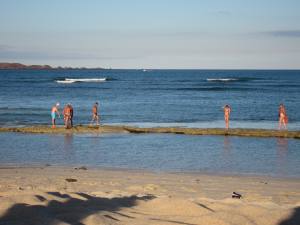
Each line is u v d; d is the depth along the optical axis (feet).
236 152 74.38
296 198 39.73
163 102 207.51
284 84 409.69
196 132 98.99
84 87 353.72
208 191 42.78
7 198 23.34
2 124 117.29
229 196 39.93
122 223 20.26
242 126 118.21
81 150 75.10
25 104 187.83
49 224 19.11
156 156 69.56
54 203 23.58
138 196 30.99
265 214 21.94
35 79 515.09
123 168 59.00
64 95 255.29
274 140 90.02
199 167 60.39
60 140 87.92
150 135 96.37
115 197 28.96
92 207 23.47
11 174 52.24
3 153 71.61
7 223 18.97
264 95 258.57
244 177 53.26
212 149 77.82
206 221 20.66
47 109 163.32
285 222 20.93
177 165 61.77
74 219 20.24
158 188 42.65
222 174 55.31
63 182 45.93
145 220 20.94
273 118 139.44
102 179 49.14
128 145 81.66
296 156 70.74
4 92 277.85
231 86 373.40
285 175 55.31
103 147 79.00
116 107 179.32
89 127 103.60
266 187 46.42
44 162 63.46
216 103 201.05
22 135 94.99
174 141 87.66
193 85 399.44
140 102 207.62
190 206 23.39
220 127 115.14
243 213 22.02
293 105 188.34
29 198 23.88
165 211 22.98
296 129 110.22
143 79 589.32
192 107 179.93
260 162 64.95
